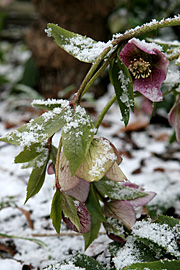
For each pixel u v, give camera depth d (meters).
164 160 1.36
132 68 0.79
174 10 1.88
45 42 1.88
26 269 0.88
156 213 0.99
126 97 0.78
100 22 1.90
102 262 0.90
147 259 0.82
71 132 0.74
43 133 0.75
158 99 0.78
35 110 1.83
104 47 0.78
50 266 0.81
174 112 0.90
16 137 0.75
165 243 0.80
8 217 1.05
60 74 1.91
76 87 1.88
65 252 0.94
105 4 1.85
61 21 1.84
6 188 1.16
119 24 1.96
